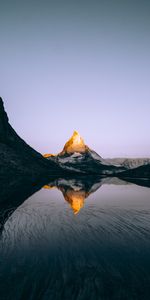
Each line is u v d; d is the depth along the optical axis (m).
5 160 86.62
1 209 22.64
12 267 9.52
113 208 24.34
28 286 8.14
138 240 13.34
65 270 9.34
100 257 10.73
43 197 31.86
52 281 8.50
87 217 19.77
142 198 32.31
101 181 72.62
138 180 79.88
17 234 14.26
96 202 28.58
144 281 8.58
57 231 15.10
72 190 42.66
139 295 7.70
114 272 9.24
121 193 38.25
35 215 20.20
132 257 10.75
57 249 11.68
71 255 10.91
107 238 13.67
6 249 11.55
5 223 17.11
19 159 97.94
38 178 74.81
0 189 38.44
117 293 7.78
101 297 7.57
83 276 8.88
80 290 7.93
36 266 9.66
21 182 54.59
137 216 20.36
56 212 21.84
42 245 12.24
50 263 9.98
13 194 33.53
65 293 7.75
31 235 14.06
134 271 9.34
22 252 11.18
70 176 107.56
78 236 14.00
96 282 8.48
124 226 16.75
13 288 8.02
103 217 19.86
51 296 7.61
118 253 11.24
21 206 24.50
